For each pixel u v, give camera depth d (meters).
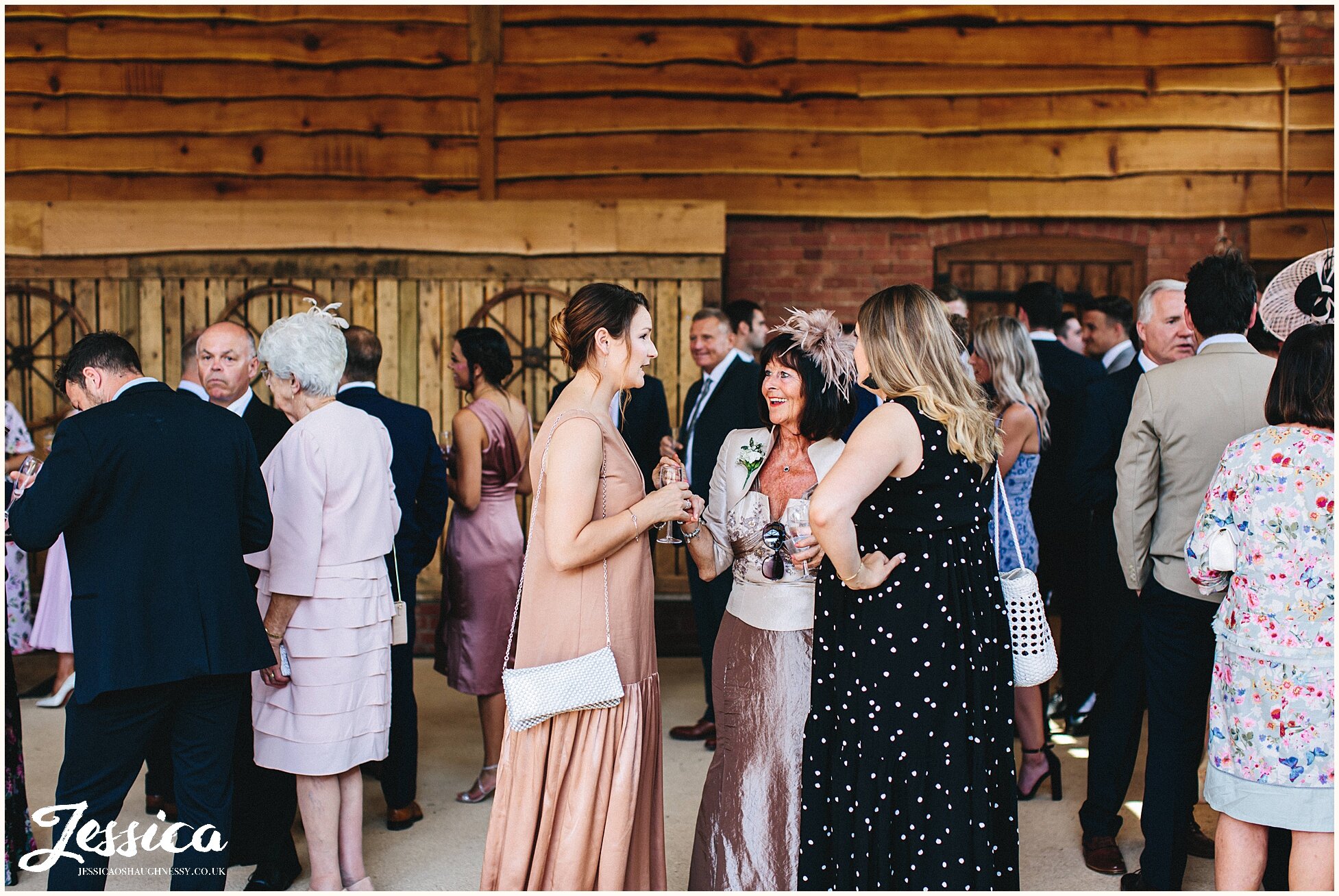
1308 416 2.29
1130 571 2.81
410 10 5.90
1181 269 5.89
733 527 2.50
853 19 5.88
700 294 5.54
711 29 5.89
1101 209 5.86
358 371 3.38
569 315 2.32
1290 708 2.31
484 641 3.54
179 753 2.51
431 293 5.59
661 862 2.40
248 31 5.92
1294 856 2.36
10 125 5.94
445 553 3.66
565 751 2.22
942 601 2.16
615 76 5.89
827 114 5.89
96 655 2.34
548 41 5.91
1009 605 2.32
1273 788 2.33
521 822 2.22
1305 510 2.27
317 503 2.67
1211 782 2.46
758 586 2.46
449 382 5.60
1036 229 5.91
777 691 2.41
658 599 5.63
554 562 2.18
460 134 5.92
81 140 5.95
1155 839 2.81
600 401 2.30
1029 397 3.73
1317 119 5.79
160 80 5.94
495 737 3.60
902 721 2.15
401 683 3.34
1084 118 5.86
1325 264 2.79
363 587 2.74
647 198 5.92
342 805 2.79
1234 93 5.82
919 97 5.89
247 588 2.54
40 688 4.92
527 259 5.58
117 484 2.37
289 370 2.70
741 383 4.08
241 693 2.57
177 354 5.61
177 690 2.46
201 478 2.45
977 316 5.92
